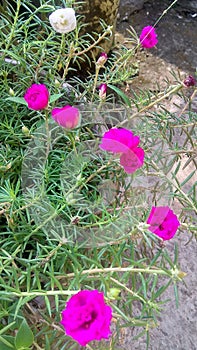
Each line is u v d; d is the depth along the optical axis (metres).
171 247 0.45
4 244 0.28
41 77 0.36
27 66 0.34
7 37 0.34
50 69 0.35
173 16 0.70
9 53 0.33
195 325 0.41
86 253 0.28
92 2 0.50
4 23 0.38
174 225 0.26
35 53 0.37
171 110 0.52
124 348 0.37
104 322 0.21
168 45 0.66
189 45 0.67
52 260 0.26
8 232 0.28
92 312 0.21
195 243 0.46
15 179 0.31
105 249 0.27
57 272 0.27
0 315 0.24
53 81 0.35
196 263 0.45
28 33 0.36
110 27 0.35
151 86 0.60
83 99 0.35
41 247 0.27
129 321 0.27
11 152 0.31
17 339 0.23
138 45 0.37
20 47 0.35
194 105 0.55
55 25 0.30
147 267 0.26
